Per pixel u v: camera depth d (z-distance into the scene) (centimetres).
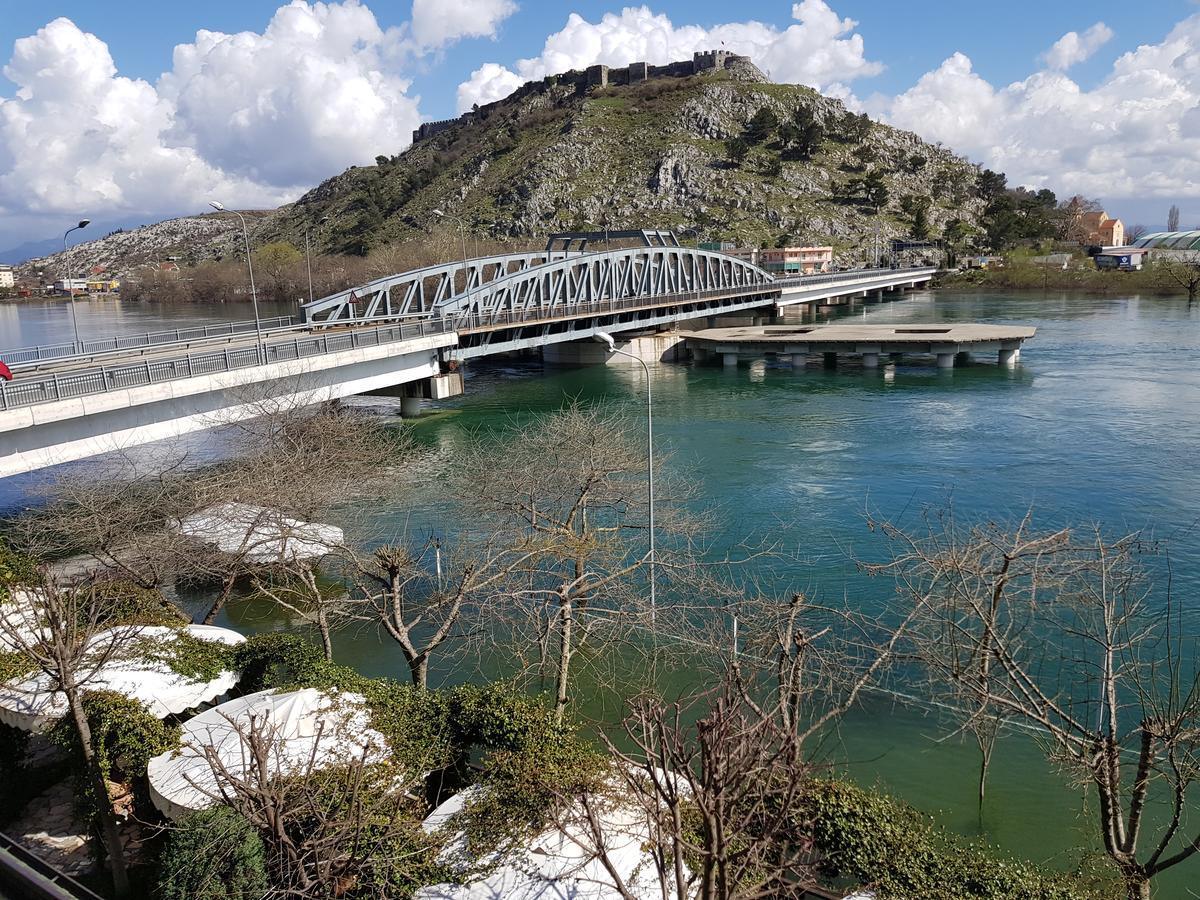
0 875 713
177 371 3903
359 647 2417
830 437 4931
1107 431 4822
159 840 1441
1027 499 3650
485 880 1116
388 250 16888
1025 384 6425
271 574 2503
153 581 2319
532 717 1526
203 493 2650
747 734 926
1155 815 1591
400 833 1195
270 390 4041
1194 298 13062
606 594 2184
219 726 1482
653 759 1041
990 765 1750
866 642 2181
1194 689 1393
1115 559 1711
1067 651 2069
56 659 1377
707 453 4612
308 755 1377
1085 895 1188
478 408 6219
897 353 8094
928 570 1995
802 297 12044
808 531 3256
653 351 8638
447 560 2870
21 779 1689
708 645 1875
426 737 1523
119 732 1490
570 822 1117
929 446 4641
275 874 1159
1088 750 1347
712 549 3053
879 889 1152
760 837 991
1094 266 17388
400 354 5441
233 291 19025
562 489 2530
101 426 3572
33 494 3616
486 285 6750
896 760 1766
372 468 3525
